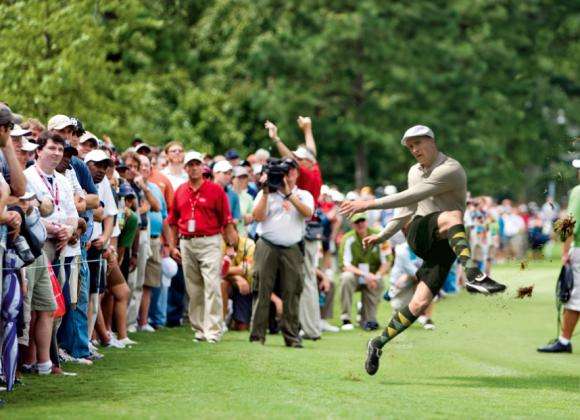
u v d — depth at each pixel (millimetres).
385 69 99812
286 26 96875
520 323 38031
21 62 49062
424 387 23297
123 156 32531
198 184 31094
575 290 30781
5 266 19609
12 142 21453
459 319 39406
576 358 29594
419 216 24438
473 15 106188
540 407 21031
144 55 74875
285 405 19547
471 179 101562
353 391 21875
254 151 96250
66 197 23109
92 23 53719
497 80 107312
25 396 20156
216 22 88812
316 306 33656
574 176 31703
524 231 80812
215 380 22688
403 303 38250
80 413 18281
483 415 19516
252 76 96188
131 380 22375
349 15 97938
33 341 22906
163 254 34250
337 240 57156
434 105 101312
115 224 28391
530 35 110812
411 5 101688
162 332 33219
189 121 79625
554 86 110062
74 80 51281
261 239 30672
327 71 97188
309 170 33312
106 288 28703
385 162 105688
